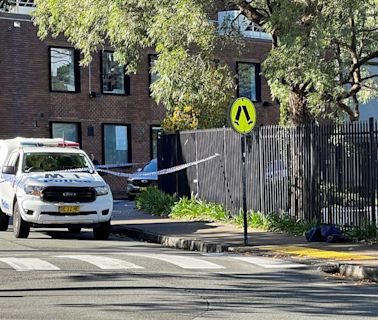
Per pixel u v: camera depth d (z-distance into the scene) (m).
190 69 55.09
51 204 49.81
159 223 61.53
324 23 51.88
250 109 48.12
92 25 60.12
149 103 111.12
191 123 88.12
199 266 39.50
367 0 54.81
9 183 54.25
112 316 26.42
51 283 33.38
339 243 48.34
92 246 47.97
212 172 65.56
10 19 99.69
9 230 58.09
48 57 102.62
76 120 105.06
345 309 28.38
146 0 54.22
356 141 51.03
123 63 62.34
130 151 109.75
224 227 58.09
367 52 66.12
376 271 37.09
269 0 55.91
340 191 52.34
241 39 59.94
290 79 52.91
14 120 99.88
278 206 57.69
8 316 26.31
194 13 52.62
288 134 56.75
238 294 31.58
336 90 57.50
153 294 31.11
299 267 40.09
